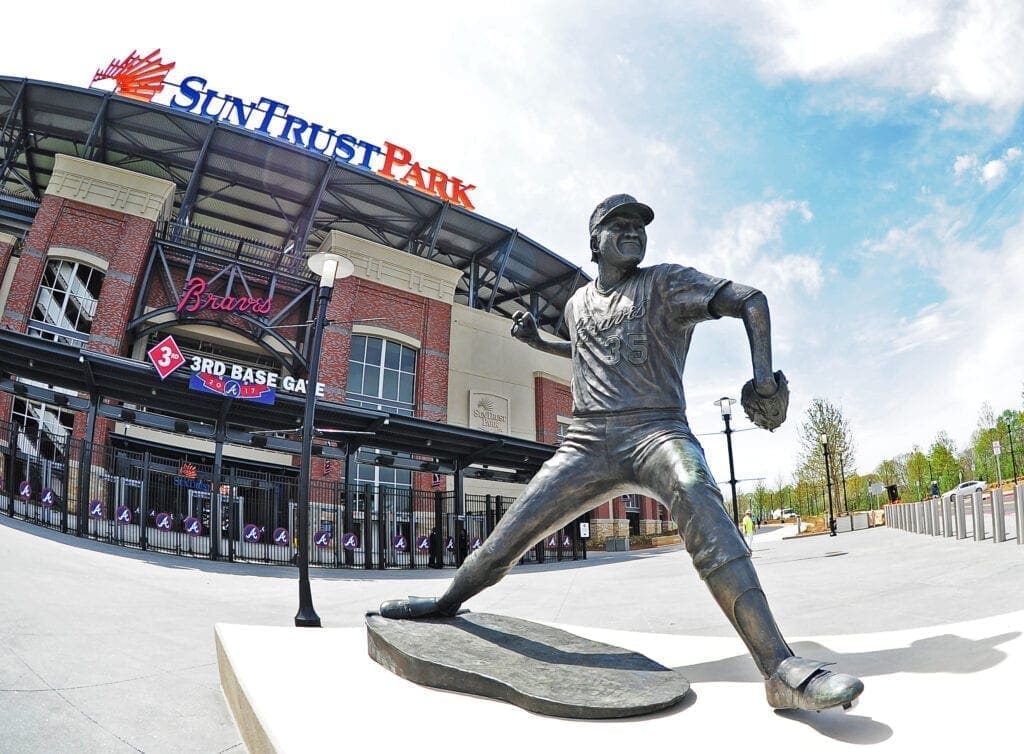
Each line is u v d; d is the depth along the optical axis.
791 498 60.03
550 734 2.68
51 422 22.16
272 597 10.38
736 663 3.82
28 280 23.58
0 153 32.41
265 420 20.20
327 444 22.44
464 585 4.14
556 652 3.62
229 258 26.84
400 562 20.91
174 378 17.50
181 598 8.86
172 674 4.88
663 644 4.53
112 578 9.44
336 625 8.27
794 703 2.69
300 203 33.03
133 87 27.72
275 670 3.75
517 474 27.20
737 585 2.97
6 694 3.96
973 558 11.24
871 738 2.47
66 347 16.03
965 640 3.77
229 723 3.91
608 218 3.93
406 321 30.86
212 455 25.36
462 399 32.12
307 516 8.23
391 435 22.14
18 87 27.42
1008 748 2.29
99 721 3.82
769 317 3.39
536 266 38.59
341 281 29.31
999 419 46.38
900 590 8.70
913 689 3.00
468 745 2.57
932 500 17.33
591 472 3.76
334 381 27.83
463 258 38.12
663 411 3.65
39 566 8.78
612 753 2.45
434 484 28.67
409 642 3.74
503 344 34.31
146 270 25.56
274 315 28.98
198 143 29.00
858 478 58.09
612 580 14.12
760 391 3.30
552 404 35.38
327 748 2.55
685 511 3.21
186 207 27.12
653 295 3.74
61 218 24.59
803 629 6.53
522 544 3.95
